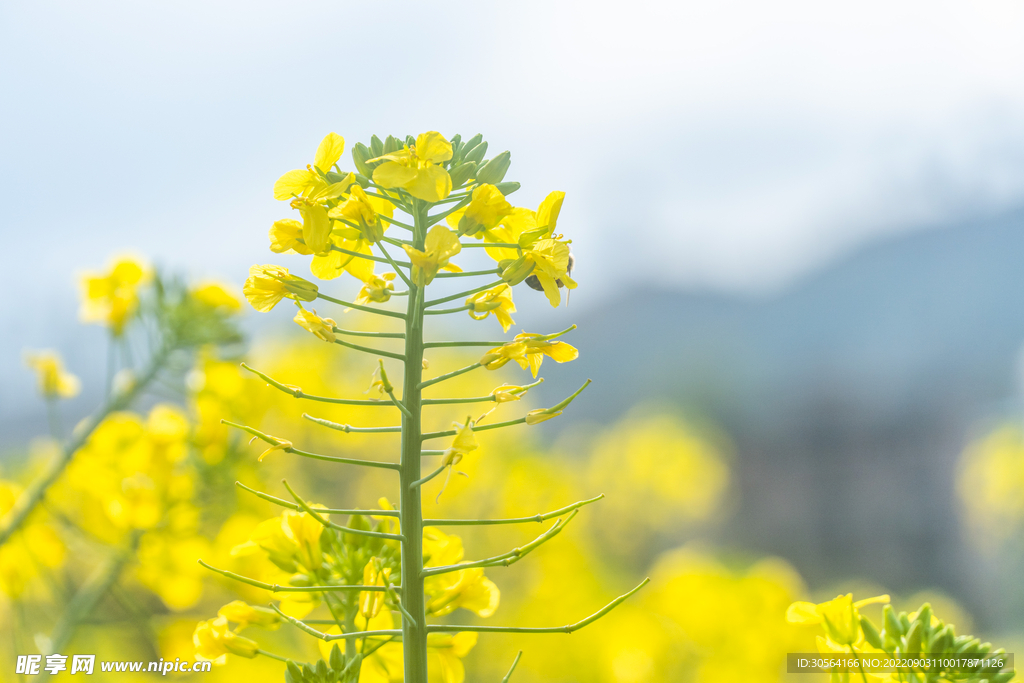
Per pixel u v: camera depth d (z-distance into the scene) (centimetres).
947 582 1698
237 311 318
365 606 156
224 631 148
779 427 4412
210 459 292
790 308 11412
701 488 1130
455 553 165
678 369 5294
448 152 138
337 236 147
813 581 1998
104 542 269
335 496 571
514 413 727
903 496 2470
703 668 407
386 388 134
